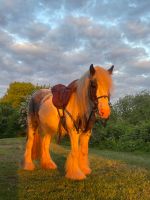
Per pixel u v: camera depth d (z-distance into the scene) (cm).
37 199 264
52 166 372
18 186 300
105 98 288
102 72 293
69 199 263
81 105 303
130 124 924
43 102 357
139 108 1038
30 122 385
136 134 766
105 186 295
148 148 696
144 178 330
